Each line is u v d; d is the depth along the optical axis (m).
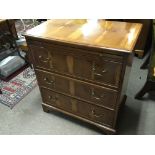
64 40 1.03
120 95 1.10
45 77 1.35
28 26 3.19
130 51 0.88
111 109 1.20
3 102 1.77
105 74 1.04
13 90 1.92
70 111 1.46
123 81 1.04
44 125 1.51
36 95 1.84
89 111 1.33
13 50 2.27
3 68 2.05
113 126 1.31
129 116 1.55
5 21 2.03
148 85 1.60
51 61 1.21
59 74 1.25
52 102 1.52
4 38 2.18
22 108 1.69
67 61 1.13
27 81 2.04
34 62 1.31
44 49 1.17
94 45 0.96
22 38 2.37
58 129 1.47
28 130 1.48
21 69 2.24
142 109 1.61
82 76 1.14
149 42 2.27
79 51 1.03
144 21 1.99
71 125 1.49
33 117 1.59
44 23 1.31
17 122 1.55
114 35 1.06
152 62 1.61
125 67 0.95
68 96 1.35
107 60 0.97
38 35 1.12
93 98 1.22
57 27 1.22
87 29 1.17
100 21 1.29
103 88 1.11
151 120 1.50
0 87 1.97
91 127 1.46
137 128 1.44
